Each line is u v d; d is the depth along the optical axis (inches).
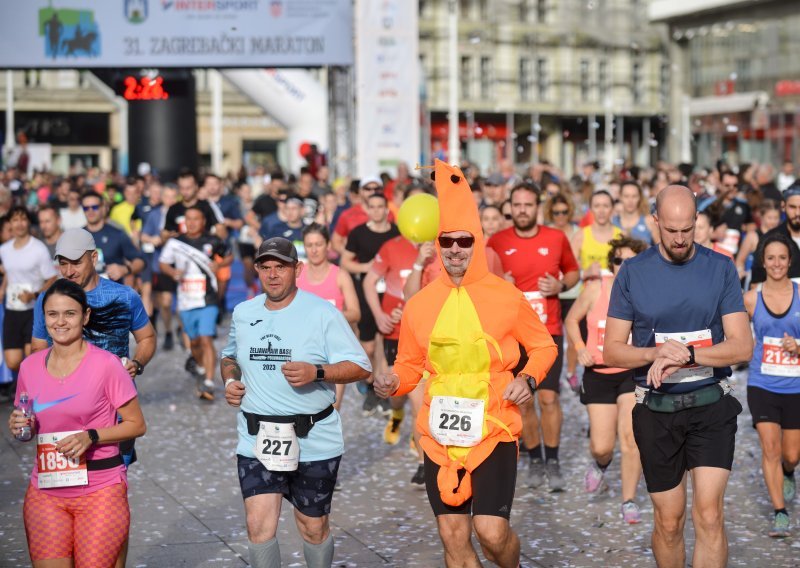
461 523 240.7
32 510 230.8
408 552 306.8
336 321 250.2
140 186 850.1
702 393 248.2
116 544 231.1
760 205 629.6
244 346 249.9
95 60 922.1
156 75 965.8
